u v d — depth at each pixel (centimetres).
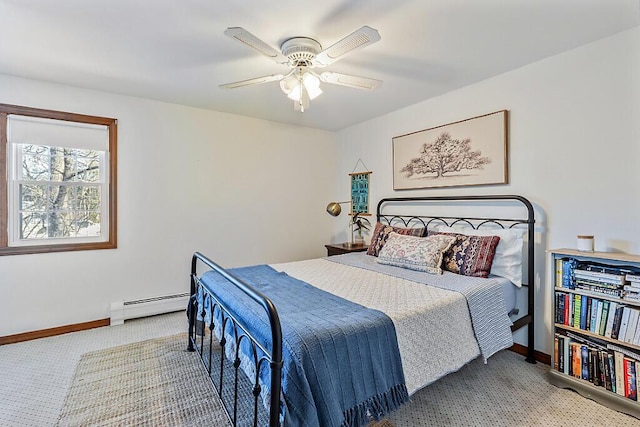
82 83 271
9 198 259
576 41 203
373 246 318
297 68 205
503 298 212
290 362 118
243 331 146
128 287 307
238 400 181
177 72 248
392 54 217
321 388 118
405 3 160
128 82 269
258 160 382
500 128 253
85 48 209
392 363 142
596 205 205
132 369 215
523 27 185
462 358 171
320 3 160
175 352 240
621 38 193
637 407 167
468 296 188
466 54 219
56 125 272
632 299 170
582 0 160
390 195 360
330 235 442
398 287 204
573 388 192
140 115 309
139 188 310
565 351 198
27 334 263
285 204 405
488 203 267
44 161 274
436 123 305
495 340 193
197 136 341
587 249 196
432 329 163
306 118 380
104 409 174
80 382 200
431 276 230
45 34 192
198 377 205
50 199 277
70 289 280
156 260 321
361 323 142
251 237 379
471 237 245
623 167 194
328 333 130
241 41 161
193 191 340
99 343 256
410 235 291
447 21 177
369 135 387
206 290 213
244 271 249
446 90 287
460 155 282
